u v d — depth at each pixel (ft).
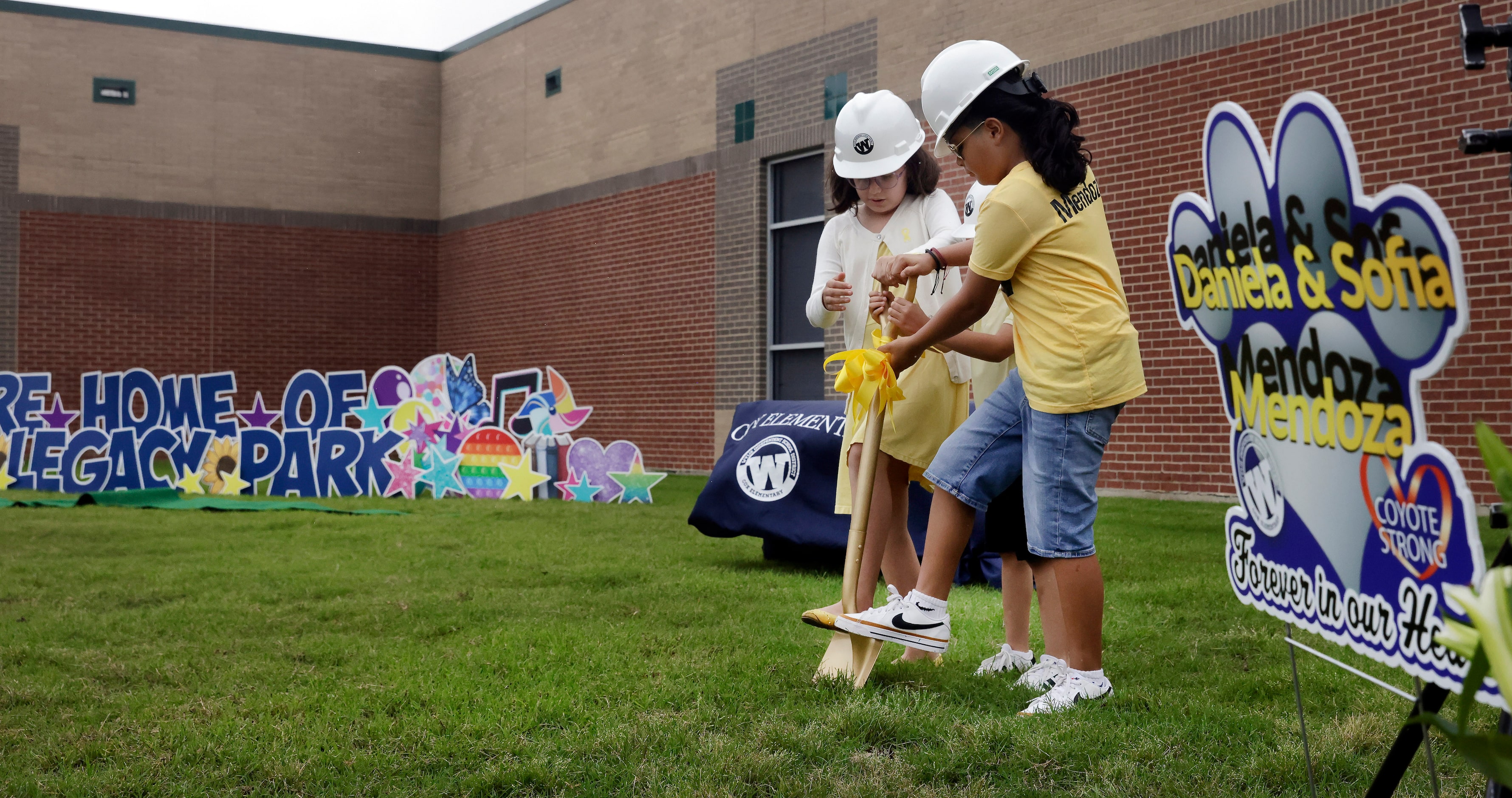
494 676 9.30
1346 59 24.32
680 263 41.01
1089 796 6.40
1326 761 6.75
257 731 7.69
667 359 41.57
